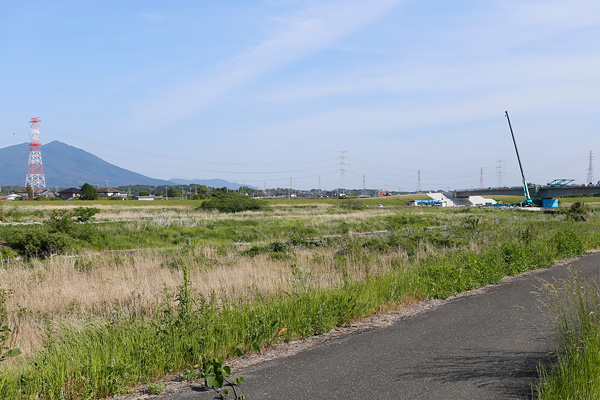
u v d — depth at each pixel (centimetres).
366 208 9769
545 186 12225
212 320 756
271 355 705
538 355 664
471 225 2678
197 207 8456
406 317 931
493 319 894
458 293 1189
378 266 1436
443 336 782
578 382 497
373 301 1005
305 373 616
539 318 885
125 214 5978
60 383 561
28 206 8250
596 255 2059
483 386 554
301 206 9912
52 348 658
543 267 1662
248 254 2075
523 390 537
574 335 613
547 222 4366
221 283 1160
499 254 1623
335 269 1448
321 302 912
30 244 2325
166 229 3719
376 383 572
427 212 7962
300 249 2198
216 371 568
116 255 2050
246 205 7956
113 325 760
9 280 1373
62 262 1692
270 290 1050
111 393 575
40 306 1048
